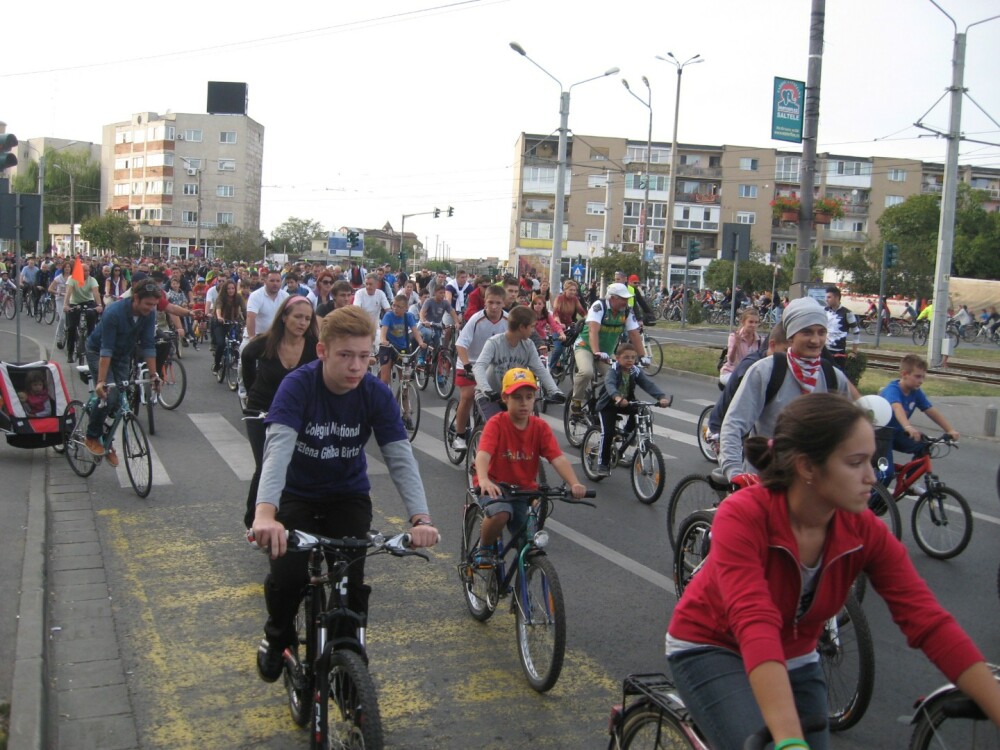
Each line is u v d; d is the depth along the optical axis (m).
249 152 95.88
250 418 6.14
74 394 13.59
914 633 2.49
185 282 28.19
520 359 7.90
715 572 2.49
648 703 2.82
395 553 3.44
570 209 84.88
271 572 3.65
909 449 7.34
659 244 84.00
